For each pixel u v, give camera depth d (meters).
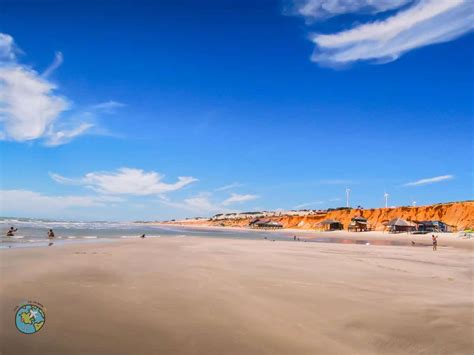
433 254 31.77
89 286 12.98
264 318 9.41
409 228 95.38
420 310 10.32
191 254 26.34
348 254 29.75
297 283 14.34
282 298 11.63
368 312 10.08
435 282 15.34
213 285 13.55
